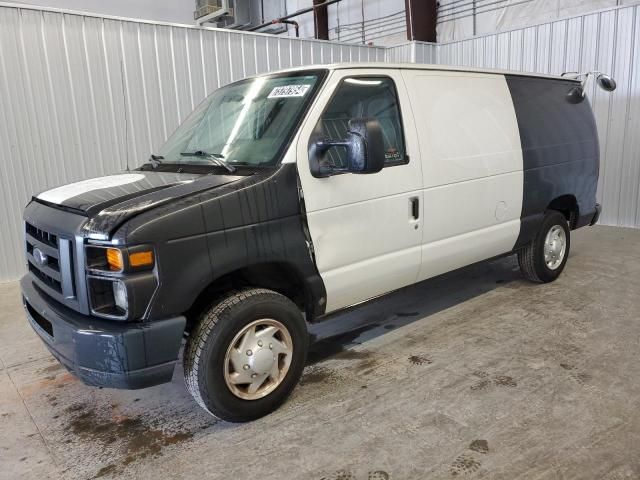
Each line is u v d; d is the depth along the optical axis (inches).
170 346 104.0
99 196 113.3
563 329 162.6
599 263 233.3
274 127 127.1
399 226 141.7
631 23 288.8
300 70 138.0
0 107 236.2
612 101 303.4
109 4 450.6
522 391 126.5
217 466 104.4
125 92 267.3
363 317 182.2
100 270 101.1
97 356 101.9
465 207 159.9
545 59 329.7
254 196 113.4
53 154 251.8
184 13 499.8
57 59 246.4
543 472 96.9
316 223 123.9
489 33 357.7
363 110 135.9
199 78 290.4
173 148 152.2
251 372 115.6
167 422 122.3
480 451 104.3
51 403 133.4
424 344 156.9
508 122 175.8
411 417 117.8
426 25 406.6
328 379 137.7
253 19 589.6
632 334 156.8
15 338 177.8
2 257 246.1
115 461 108.1
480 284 211.3
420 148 145.9
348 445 108.7
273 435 113.7
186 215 104.2
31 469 106.8
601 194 318.0
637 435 106.9
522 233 186.1
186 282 104.2
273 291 121.4
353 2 483.2
